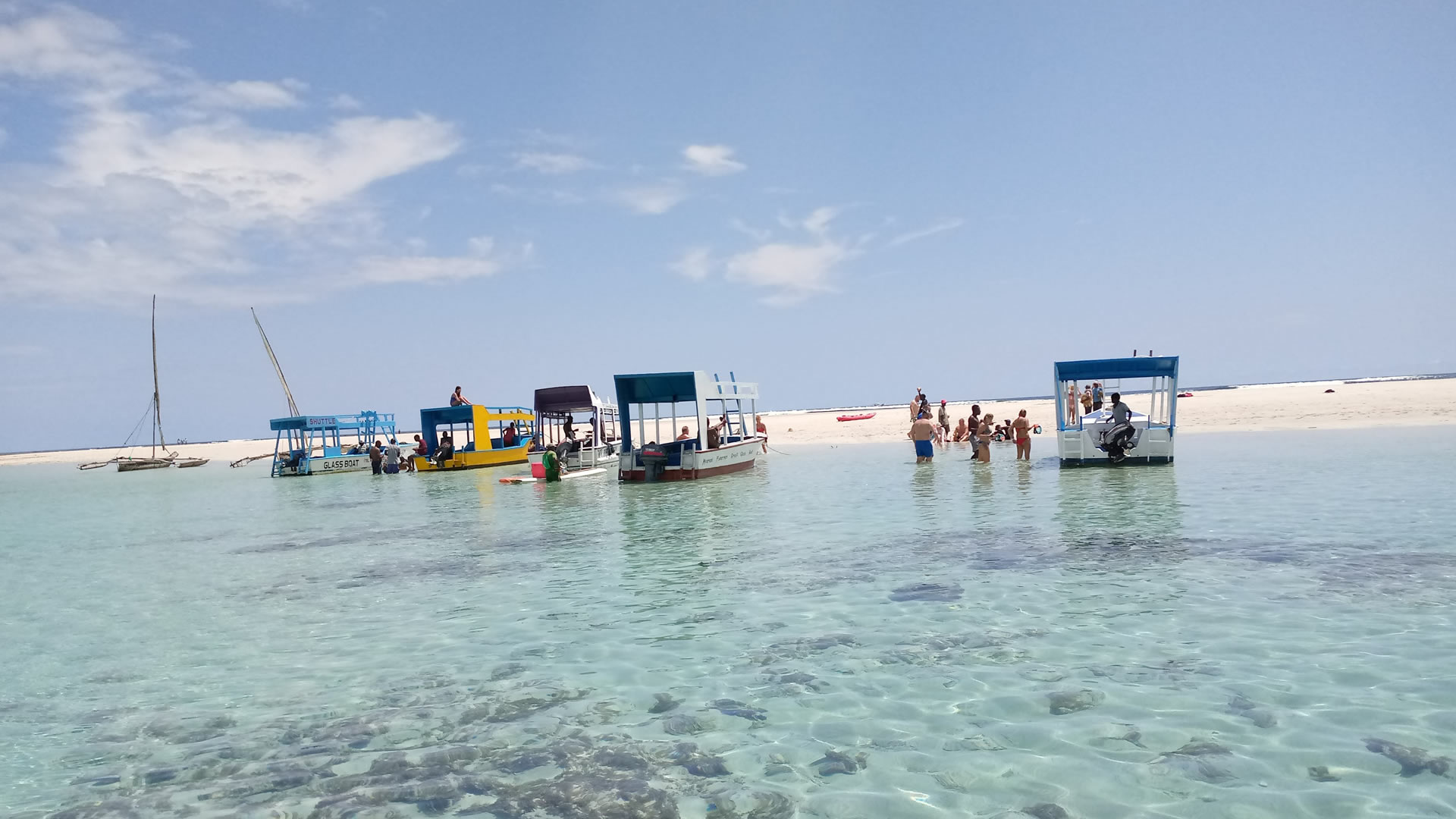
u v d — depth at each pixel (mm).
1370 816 4090
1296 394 64562
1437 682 5828
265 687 7227
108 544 18312
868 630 7914
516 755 5445
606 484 26250
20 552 17500
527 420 41750
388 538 16656
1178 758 4848
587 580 11203
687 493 22109
